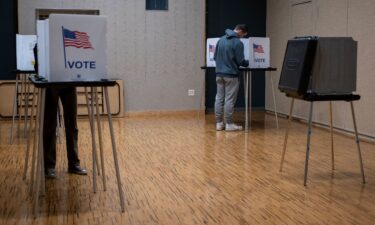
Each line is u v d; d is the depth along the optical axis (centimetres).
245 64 655
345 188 385
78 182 398
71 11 827
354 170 446
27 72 591
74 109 411
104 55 312
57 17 299
